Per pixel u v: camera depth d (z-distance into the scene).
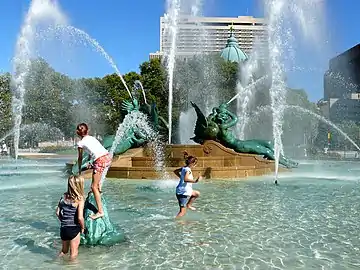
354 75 63.97
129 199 10.99
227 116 19.30
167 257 6.01
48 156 39.88
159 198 11.18
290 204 10.26
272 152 19.75
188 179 8.73
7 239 6.97
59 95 60.09
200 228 7.71
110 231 6.78
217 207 9.80
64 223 5.97
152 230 7.55
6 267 5.61
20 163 27.48
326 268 5.57
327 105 63.09
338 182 14.96
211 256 6.06
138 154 18.27
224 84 52.38
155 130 19.00
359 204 10.29
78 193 6.02
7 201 10.77
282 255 6.11
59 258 5.97
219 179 15.70
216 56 53.62
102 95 60.62
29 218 8.64
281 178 16.41
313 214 9.02
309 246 6.57
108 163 7.09
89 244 6.55
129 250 6.34
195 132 19.50
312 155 40.03
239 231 7.49
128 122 18.55
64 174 18.33
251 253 6.20
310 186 13.76
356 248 6.46
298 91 48.44
